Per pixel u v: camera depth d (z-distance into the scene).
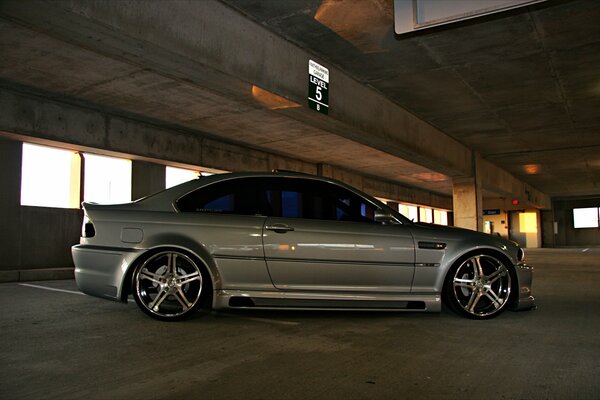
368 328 4.61
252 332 4.40
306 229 4.84
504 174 22.75
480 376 3.19
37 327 4.57
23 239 10.48
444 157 14.73
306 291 4.77
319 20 7.23
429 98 11.23
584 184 29.11
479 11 5.23
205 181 5.11
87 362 3.46
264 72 7.33
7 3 4.56
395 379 3.12
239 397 2.80
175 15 5.89
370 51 8.47
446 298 5.13
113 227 4.89
